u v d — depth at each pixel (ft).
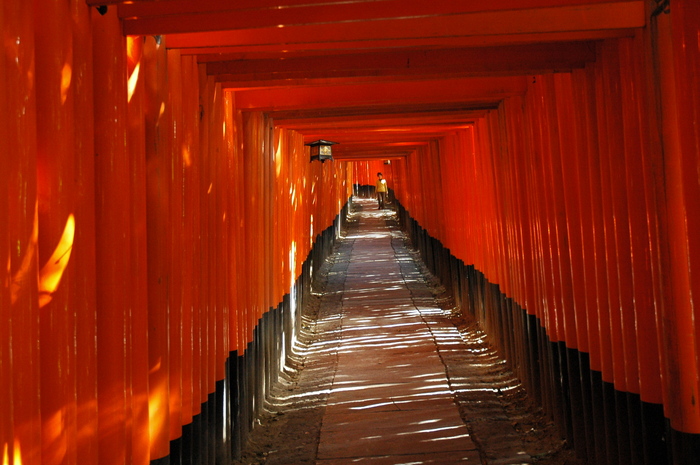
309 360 28.55
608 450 14.44
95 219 9.62
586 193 15.07
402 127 30.35
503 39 12.19
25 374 7.36
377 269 50.70
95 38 9.58
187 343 13.39
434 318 34.19
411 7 9.86
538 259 19.43
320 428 19.63
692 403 11.19
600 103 13.94
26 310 7.38
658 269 11.61
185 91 13.65
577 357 16.67
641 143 11.91
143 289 10.84
